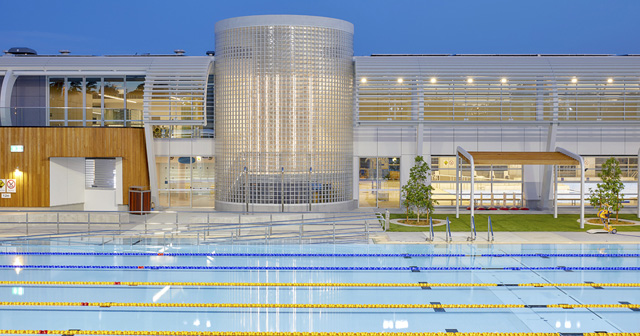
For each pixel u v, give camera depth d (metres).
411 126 30.38
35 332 12.16
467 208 30.42
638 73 28.97
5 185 28.98
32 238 21.70
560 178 30.69
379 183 30.89
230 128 29.12
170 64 29.38
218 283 16.14
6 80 29.78
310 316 13.29
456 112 29.33
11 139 28.92
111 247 20.88
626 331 12.23
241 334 12.09
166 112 28.47
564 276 16.88
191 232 22.88
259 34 28.61
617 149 30.28
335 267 17.97
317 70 28.78
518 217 27.44
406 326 12.59
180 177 30.66
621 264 18.27
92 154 29.22
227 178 29.28
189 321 12.93
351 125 30.25
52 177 29.33
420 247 20.69
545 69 29.22
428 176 30.42
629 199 30.67
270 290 15.49
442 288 15.66
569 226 24.67
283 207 28.25
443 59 29.92
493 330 12.32
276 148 28.55
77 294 15.08
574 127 30.17
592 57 30.36
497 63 29.59
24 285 15.89
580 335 11.98
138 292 15.25
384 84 28.94
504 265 18.14
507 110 29.38
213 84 31.08
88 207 30.36
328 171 29.11
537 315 13.33
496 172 30.66
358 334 12.05
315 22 28.78
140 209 27.86
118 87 31.30
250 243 21.39
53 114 30.14
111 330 12.29
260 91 28.61
